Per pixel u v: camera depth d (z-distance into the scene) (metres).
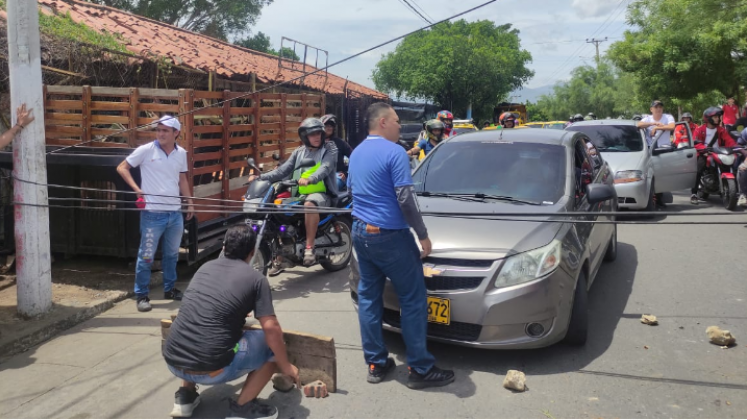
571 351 4.36
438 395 3.72
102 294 5.76
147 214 5.42
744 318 4.98
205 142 6.74
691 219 9.27
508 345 3.88
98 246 6.63
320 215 6.28
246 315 3.36
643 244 7.73
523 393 3.72
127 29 11.06
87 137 6.81
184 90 6.34
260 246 5.81
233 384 3.97
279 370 3.58
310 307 5.55
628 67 20.19
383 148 3.65
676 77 18.92
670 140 10.62
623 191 8.82
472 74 37.28
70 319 5.12
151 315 5.38
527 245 4.02
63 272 6.52
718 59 17.89
